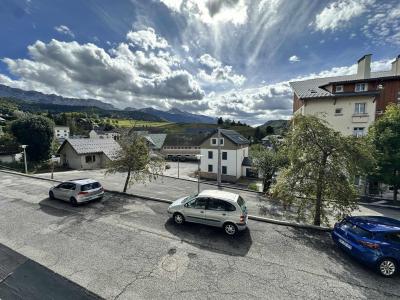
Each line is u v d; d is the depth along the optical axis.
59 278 6.40
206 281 6.36
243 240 8.88
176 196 18.86
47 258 7.38
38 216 11.16
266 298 5.75
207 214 9.64
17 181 20.16
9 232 9.29
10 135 36.31
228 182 33.66
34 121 35.31
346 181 9.95
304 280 6.50
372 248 6.82
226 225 9.35
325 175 9.92
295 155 10.66
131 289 5.98
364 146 10.05
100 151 35.19
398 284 6.39
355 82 23.69
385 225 7.39
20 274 6.57
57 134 92.69
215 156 36.38
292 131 11.12
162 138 66.19
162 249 8.05
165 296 5.74
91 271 6.72
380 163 18.33
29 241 8.52
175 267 6.99
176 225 10.19
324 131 10.13
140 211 11.97
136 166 15.55
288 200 10.63
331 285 6.30
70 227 9.83
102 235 9.09
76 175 27.17
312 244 8.66
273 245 8.52
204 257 7.59
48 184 18.81
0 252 7.73
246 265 7.18
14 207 12.55
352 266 7.25
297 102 30.28
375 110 22.77
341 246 7.90
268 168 22.83
